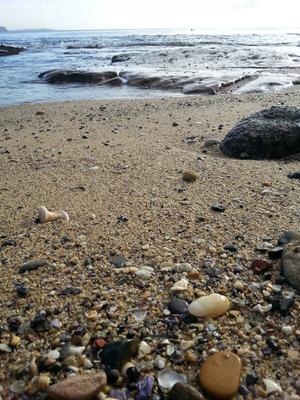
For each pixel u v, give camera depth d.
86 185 0.63
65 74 2.49
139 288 0.35
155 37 10.45
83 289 0.35
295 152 0.76
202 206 0.53
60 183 0.65
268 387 0.25
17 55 4.76
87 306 0.33
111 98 1.89
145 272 0.37
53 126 1.19
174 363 0.27
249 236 0.44
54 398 0.24
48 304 0.33
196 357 0.27
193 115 1.28
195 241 0.43
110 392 0.25
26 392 0.25
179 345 0.28
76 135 1.04
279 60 3.45
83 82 2.45
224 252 0.41
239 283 0.35
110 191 0.60
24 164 0.77
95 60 3.97
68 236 0.46
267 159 0.76
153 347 0.28
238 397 0.24
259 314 0.31
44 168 0.74
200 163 0.73
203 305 0.31
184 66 3.16
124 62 3.61
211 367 0.26
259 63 3.24
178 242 0.43
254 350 0.28
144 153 0.81
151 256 0.40
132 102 1.65
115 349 0.27
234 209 0.52
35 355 0.28
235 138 0.78
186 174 0.63
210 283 0.35
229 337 0.29
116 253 0.41
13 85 2.37
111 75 2.48
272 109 0.84
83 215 0.52
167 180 0.64
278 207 0.52
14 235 0.46
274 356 0.27
